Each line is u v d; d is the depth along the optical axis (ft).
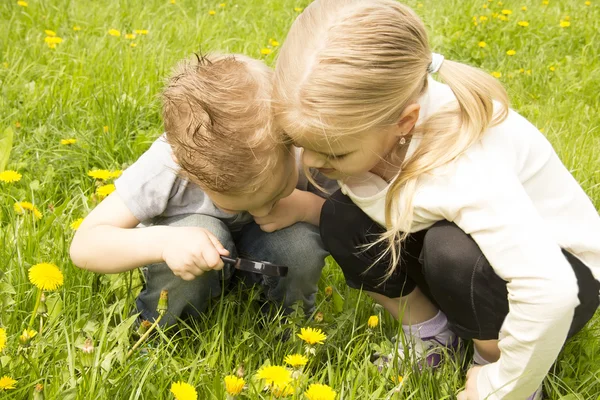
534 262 4.70
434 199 5.03
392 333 6.16
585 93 12.17
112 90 9.78
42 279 5.25
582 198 5.70
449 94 5.34
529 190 5.47
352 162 4.95
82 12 14.29
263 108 5.12
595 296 5.43
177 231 5.53
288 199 6.01
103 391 4.83
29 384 4.76
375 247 5.74
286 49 4.92
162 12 15.28
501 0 16.40
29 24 13.34
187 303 5.96
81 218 6.97
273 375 4.82
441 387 5.46
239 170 5.01
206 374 5.17
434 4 16.37
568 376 5.75
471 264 5.09
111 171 8.02
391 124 4.90
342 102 4.64
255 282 6.29
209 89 5.18
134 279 6.33
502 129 5.27
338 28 4.78
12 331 5.52
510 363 5.00
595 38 14.40
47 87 9.92
